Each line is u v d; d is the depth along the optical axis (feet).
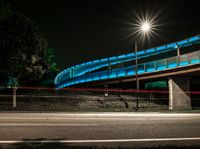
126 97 120.06
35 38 78.89
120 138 27.63
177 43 172.04
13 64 77.05
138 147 22.97
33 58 79.61
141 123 42.01
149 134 30.71
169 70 139.13
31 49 78.28
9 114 55.52
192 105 152.05
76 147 22.48
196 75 140.46
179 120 49.44
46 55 85.30
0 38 73.36
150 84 213.25
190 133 32.42
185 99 137.80
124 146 23.43
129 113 72.02
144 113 75.31
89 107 89.97
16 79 81.41
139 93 128.98
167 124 41.70
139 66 164.55
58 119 45.39
